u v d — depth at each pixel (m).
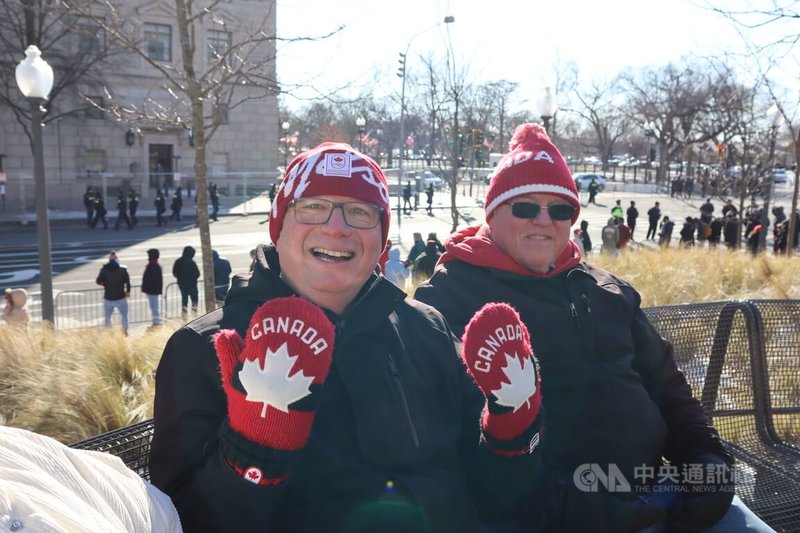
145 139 39.47
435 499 1.84
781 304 3.96
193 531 1.66
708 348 3.77
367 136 55.47
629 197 52.16
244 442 1.53
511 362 1.84
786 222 21.53
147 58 7.32
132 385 5.42
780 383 3.89
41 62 9.34
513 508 2.08
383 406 1.89
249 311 1.96
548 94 11.04
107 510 1.29
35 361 5.75
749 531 2.50
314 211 2.01
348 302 2.09
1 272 18.86
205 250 7.48
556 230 2.83
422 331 2.18
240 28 10.83
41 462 1.25
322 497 1.83
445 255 3.09
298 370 1.49
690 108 51.09
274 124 43.22
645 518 2.35
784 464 3.39
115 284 12.31
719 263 10.73
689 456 2.79
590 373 2.65
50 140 36.94
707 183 50.47
